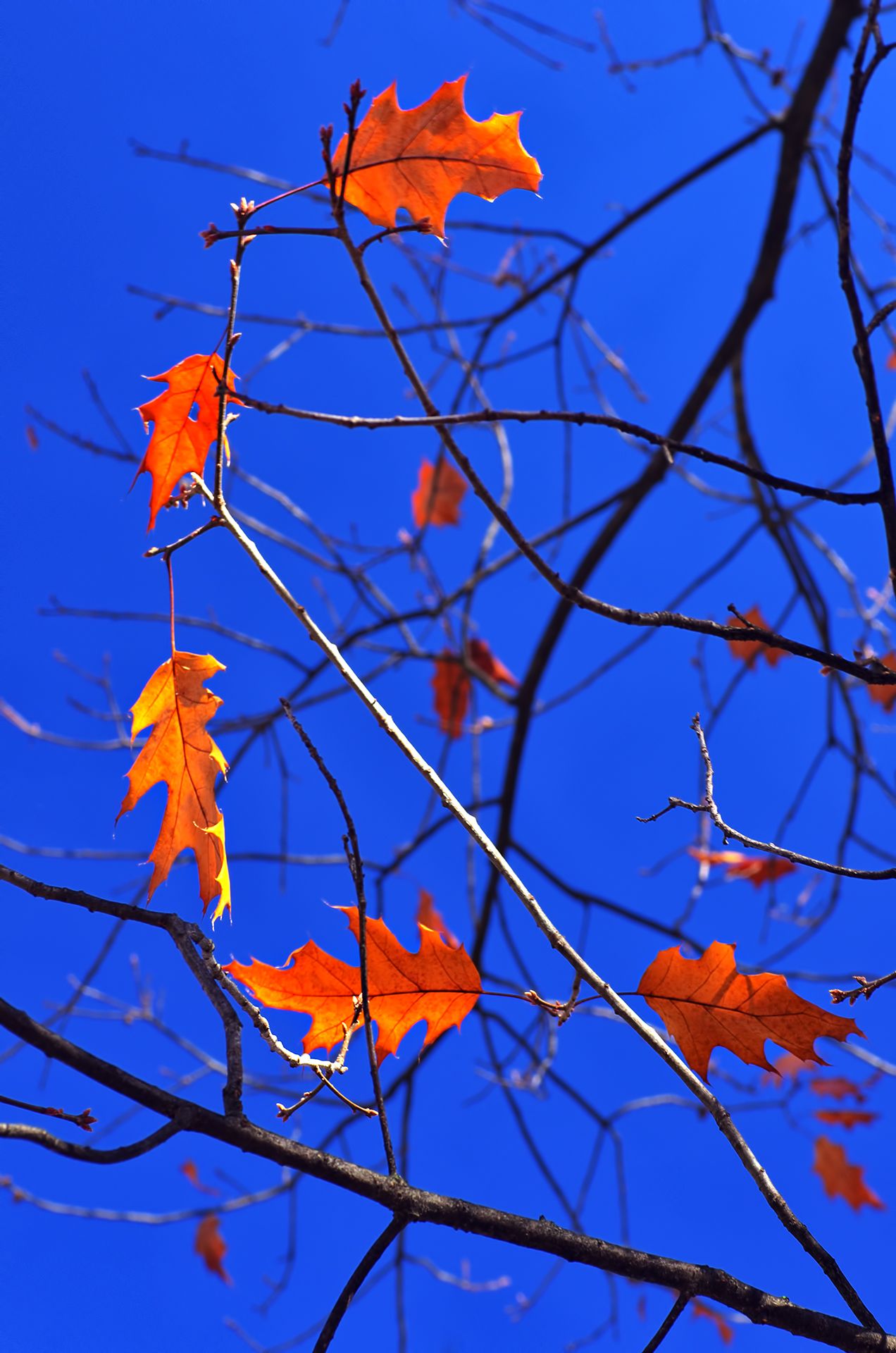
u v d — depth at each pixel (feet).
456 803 9.80
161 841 10.01
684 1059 9.95
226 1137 9.40
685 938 18.39
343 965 9.89
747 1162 9.73
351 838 9.68
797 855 9.91
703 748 10.05
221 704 10.06
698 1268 9.64
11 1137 9.21
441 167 10.05
